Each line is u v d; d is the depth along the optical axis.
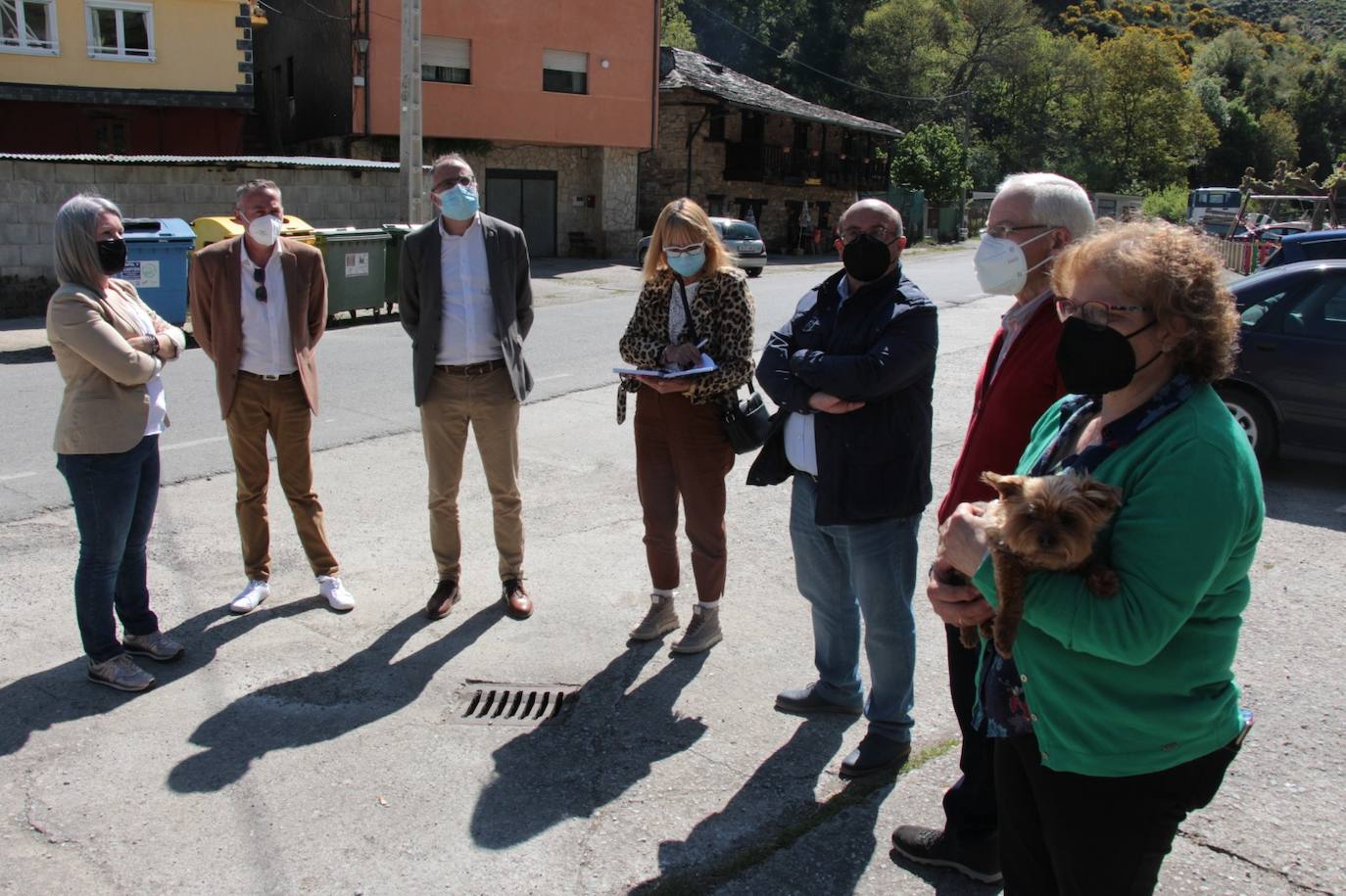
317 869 2.94
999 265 2.69
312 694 3.95
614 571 5.23
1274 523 6.06
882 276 3.27
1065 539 1.69
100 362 3.66
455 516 4.72
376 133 23.62
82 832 3.08
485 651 4.33
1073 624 1.77
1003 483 1.80
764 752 3.55
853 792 3.31
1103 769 1.89
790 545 5.58
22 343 13.05
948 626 2.85
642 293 4.33
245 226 4.43
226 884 2.87
